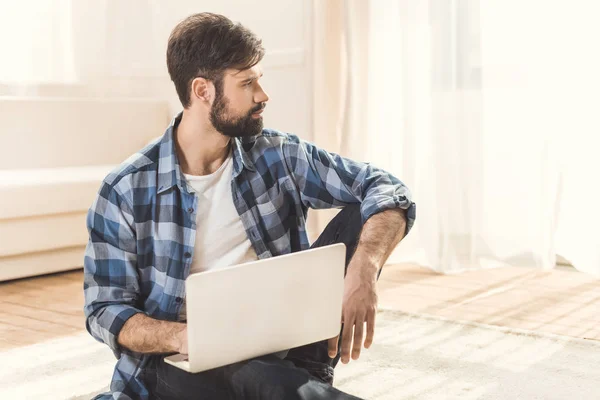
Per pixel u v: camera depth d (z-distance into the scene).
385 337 2.42
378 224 1.43
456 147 3.33
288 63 3.94
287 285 1.18
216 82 1.38
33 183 3.23
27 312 2.82
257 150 1.53
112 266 1.40
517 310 2.72
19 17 4.30
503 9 3.23
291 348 1.34
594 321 2.56
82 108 3.98
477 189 3.33
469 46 3.29
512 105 3.25
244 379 1.18
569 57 3.12
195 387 1.29
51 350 2.36
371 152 3.61
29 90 4.33
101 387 2.04
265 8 4.03
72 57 4.41
